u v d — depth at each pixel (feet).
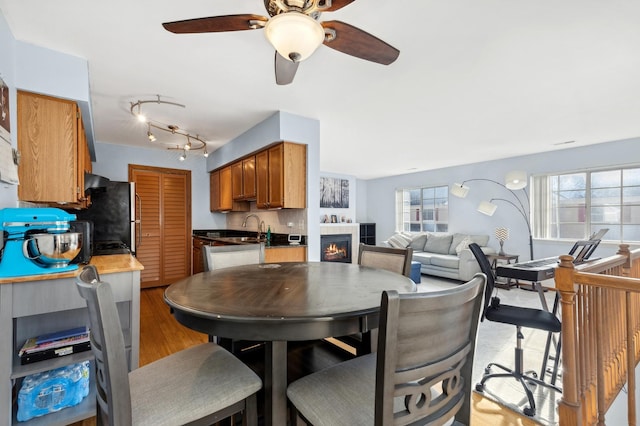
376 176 26.45
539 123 11.62
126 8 5.34
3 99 5.28
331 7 3.95
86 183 10.21
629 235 13.88
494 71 7.63
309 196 11.30
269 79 8.09
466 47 6.57
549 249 16.20
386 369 2.55
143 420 3.01
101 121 11.48
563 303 4.65
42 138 6.61
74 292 5.60
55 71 6.66
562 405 4.65
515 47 6.56
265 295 4.28
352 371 3.84
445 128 12.34
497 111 10.39
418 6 5.28
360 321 3.68
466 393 3.37
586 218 15.19
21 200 6.38
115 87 8.55
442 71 7.64
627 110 10.21
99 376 3.14
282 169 10.89
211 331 3.59
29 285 5.22
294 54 4.26
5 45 5.60
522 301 13.50
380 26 5.82
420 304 2.60
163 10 5.40
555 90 8.72
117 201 12.39
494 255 16.24
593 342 5.14
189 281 5.21
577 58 7.00
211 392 3.44
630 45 6.45
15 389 5.69
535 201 16.96
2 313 4.98
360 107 10.09
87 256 6.72
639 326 7.11
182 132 13.08
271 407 3.79
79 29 5.94
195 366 3.93
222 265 7.22
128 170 15.52
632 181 13.82
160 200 16.48
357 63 7.24
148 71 7.64
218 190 16.93
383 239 26.66
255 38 6.28
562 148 15.60
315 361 5.99
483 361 8.03
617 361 6.03
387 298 2.49
